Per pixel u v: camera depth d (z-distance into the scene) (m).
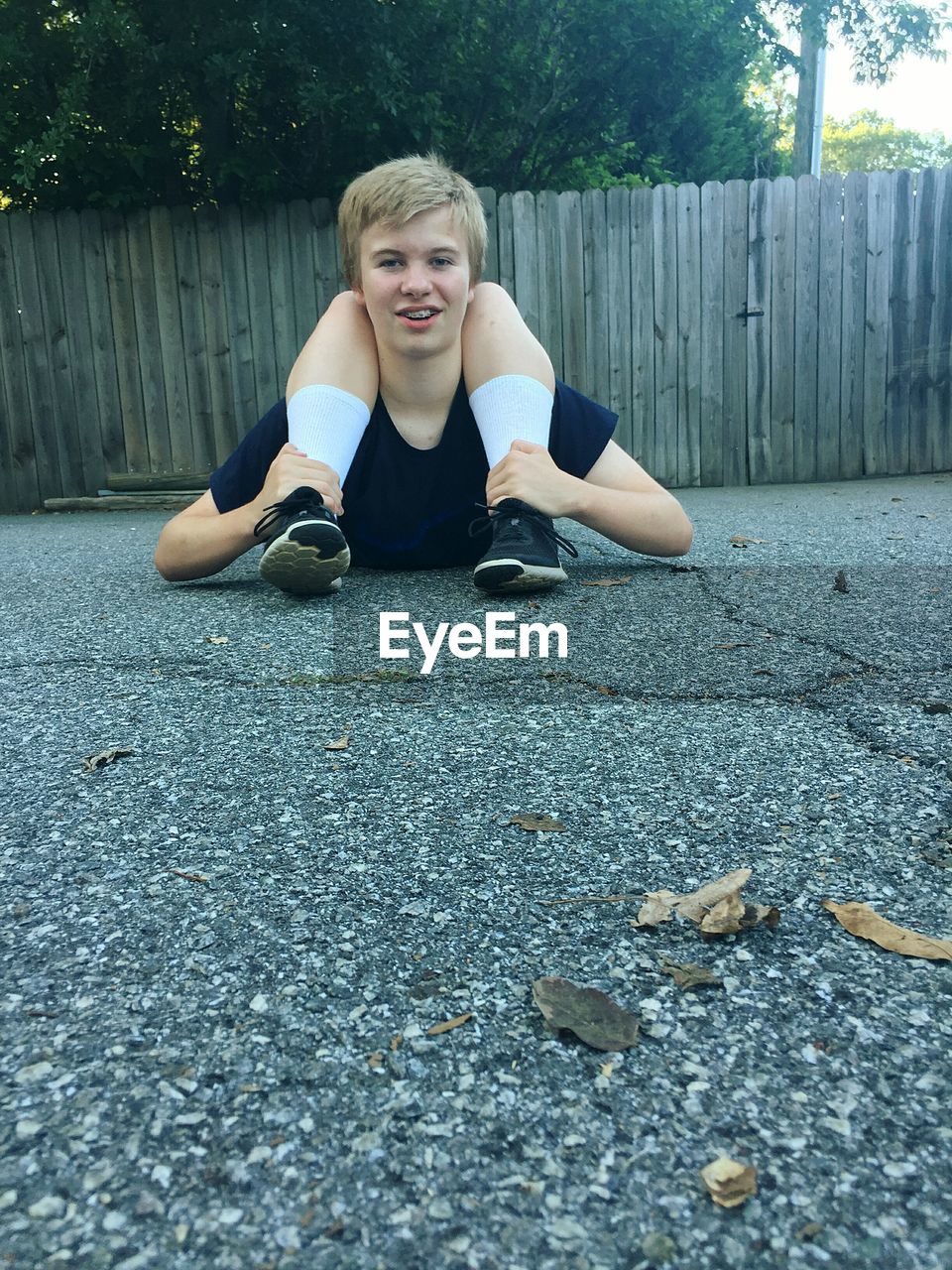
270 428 2.38
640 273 5.57
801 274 5.64
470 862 1.02
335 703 1.55
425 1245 0.57
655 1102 0.68
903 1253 0.56
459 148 6.52
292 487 2.16
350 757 1.32
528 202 5.46
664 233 5.54
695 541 3.27
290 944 0.87
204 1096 0.69
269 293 5.53
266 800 1.18
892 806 1.13
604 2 5.95
